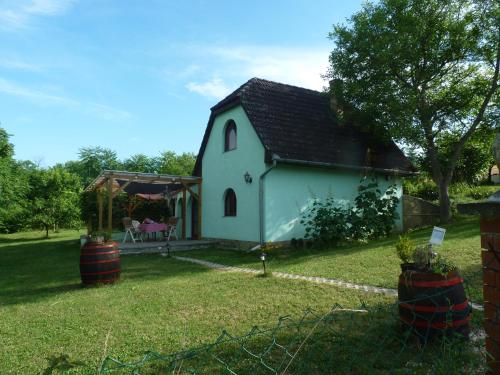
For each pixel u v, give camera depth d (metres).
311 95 17.08
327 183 14.52
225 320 5.32
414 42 12.55
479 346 3.69
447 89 14.84
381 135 15.09
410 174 16.11
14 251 16.98
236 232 14.68
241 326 5.02
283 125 14.35
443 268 3.95
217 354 4.07
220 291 7.02
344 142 15.25
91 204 19.31
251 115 13.91
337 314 5.14
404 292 4.00
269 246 12.77
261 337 4.53
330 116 16.20
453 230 12.09
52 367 1.80
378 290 6.43
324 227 12.77
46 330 5.18
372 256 9.54
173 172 46.47
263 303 6.05
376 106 13.80
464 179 23.36
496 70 13.12
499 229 2.24
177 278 8.67
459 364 3.46
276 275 8.25
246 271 9.18
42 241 22.89
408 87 13.75
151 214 21.09
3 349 4.53
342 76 14.41
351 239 13.25
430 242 3.88
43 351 4.44
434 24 12.95
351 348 3.93
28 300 7.02
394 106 12.87
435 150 15.00
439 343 3.81
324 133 15.14
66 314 5.92
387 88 13.10
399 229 15.69
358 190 14.06
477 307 5.14
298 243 13.20
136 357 4.15
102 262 8.25
